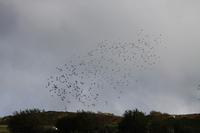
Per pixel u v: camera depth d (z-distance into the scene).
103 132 42.28
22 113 44.12
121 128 40.22
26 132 42.97
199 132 38.91
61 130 44.00
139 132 38.72
